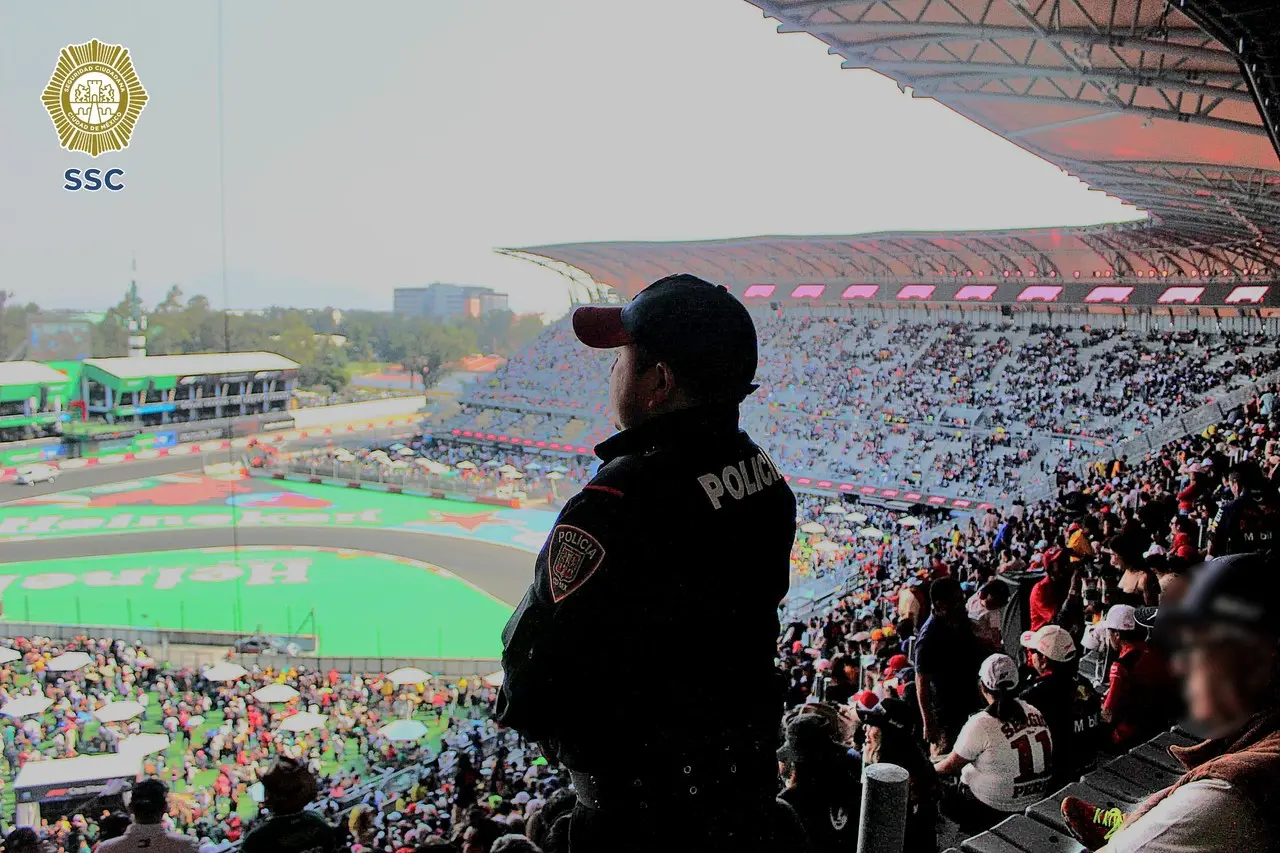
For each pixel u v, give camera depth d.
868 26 16.72
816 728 3.11
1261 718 1.70
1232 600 1.69
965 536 24.45
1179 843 1.66
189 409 69.62
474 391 69.75
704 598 1.37
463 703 24.11
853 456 47.50
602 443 1.50
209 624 32.81
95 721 21.36
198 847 5.09
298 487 59.84
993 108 22.34
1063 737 4.46
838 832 3.03
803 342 57.28
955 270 52.97
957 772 4.21
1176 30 13.34
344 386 89.25
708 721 1.36
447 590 38.28
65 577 38.91
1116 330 48.41
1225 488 11.77
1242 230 35.91
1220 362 43.28
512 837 3.09
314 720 20.94
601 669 1.33
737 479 1.47
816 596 28.98
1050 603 6.99
